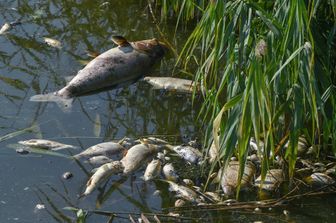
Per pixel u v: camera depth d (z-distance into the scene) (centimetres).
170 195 731
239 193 735
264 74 672
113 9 1141
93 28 1084
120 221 688
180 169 775
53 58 994
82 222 673
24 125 837
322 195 734
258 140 653
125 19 1112
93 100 906
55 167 766
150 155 790
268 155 729
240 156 670
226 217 697
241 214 702
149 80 948
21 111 865
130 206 712
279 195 734
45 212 696
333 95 714
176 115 884
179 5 1094
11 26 1072
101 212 701
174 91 930
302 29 663
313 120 697
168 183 748
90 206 709
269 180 748
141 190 738
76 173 759
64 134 826
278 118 730
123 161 774
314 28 721
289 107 699
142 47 991
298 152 793
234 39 704
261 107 653
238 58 694
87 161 777
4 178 744
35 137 814
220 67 906
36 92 909
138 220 688
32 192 725
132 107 896
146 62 980
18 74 949
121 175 759
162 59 1007
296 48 669
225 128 689
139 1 1162
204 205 713
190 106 903
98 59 948
